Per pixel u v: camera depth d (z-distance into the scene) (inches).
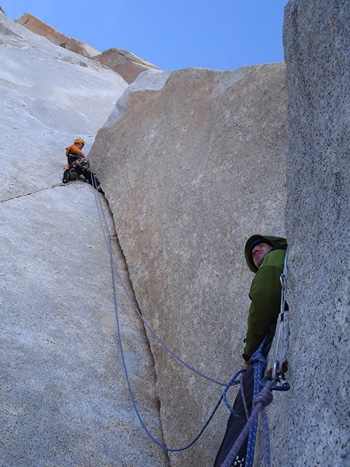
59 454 169.9
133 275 278.5
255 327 142.7
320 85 135.2
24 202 319.6
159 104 376.5
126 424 193.3
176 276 248.5
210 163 278.8
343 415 94.9
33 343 209.0
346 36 124.0
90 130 535.2
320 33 136.5
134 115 392.8
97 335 231.1
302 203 138.1
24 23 1047.0
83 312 241.4
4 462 159.6
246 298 203.8
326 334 108.7
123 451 182.5
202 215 258.7
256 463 128.6
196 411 194.2
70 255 283.1
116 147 388.8
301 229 135.9
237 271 216.5
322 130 130.6
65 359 208.7
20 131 436.8
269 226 213.6
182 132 329.4
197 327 217.3
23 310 225.3
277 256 150.6
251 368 139.3
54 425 178.2
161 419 203.3
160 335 236.1
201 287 229.0
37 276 252.4
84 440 178.4
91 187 378.9
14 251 264.1
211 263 232.7
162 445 182.1
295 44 151.5
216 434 179.5
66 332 223.8
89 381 204.2
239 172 254.2
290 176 150.3
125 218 324.8
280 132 245.3
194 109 332.2
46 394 188.5
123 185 355.3
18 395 182.7
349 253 108.6
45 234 292.2
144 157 353.4
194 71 354.6
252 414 107.6
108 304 255.4
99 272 278.7
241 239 224.2
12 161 373.7
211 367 199.6
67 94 600.4
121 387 209.3
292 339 126.3
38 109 515.8
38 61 684.1
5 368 190.7
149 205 311.0
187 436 191.2
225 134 279.7
